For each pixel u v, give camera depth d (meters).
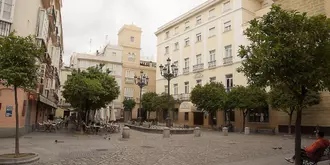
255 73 7.18
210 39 34.44
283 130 23.64
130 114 50.16
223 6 32.91
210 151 11.18
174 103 37.72
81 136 16.88
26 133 17.11
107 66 49.94
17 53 7.66
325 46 6.36
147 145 12.92
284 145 13.86
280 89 7.41
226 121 30.28
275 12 6.96
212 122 29.91
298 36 6.27
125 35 53.16
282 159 9.22
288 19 6.71
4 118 14.23
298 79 6.26
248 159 9.24
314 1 20.61
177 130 20.91
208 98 27.08
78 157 8.91
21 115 15.12
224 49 31.95
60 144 12.22
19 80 7.73
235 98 25.23
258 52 6.70
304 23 6.63
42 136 15.87
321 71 6.21
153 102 38.34
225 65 31.31
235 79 29.72
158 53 46.47
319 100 18.94
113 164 7.87
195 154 10.25
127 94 51.00
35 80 8.28
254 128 26.94
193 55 37.41
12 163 7.42
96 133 19.77
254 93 23.94
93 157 9.01
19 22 15.24
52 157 8.75
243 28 29.36
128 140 15.30
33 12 16.83
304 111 21.56
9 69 7.45
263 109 26.34
